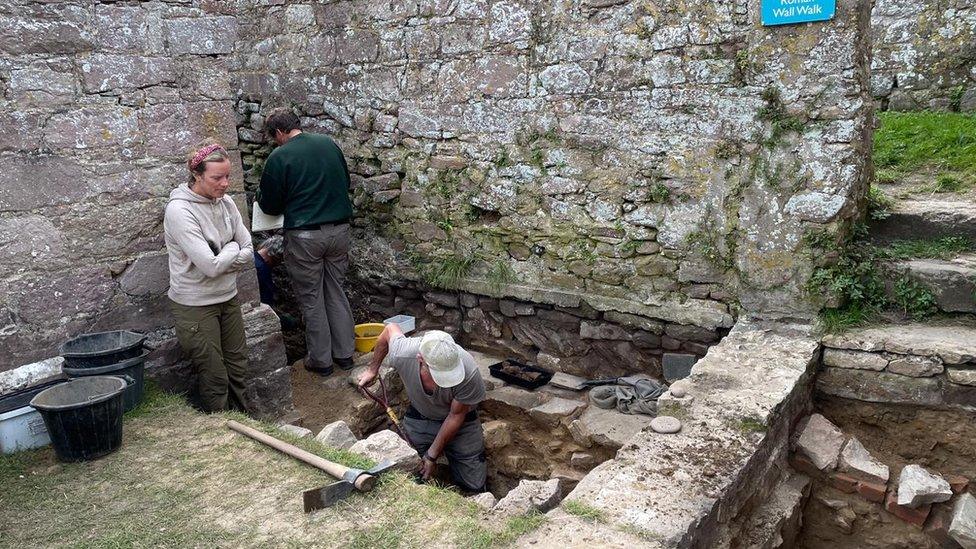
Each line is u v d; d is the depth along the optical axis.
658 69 4.47
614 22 4.58
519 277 5.39
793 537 3.56
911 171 5.27
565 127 4.91
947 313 3.98
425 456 4.41
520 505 2.85
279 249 6.45
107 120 3.99
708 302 4.59
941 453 3.73
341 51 6.00
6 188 3.66
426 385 4.30
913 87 6.54
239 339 4.38
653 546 2.51
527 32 4.94
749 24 4.09
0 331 3.72
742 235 4.32
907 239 4.34
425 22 5.42
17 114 3.66
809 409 4.01
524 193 5.21
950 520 3.50
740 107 4.21
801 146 4.04
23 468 3.41
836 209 3.99
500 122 5.21
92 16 3.87
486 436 4.97
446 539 2.67
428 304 6.03
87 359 3.71
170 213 3.87
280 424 4.56
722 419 3.37
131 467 3.38
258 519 2.89
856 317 4.05
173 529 2.85
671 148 4.51
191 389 4.53
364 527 2.78
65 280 3.93
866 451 3.72
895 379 3.76
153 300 4.30
